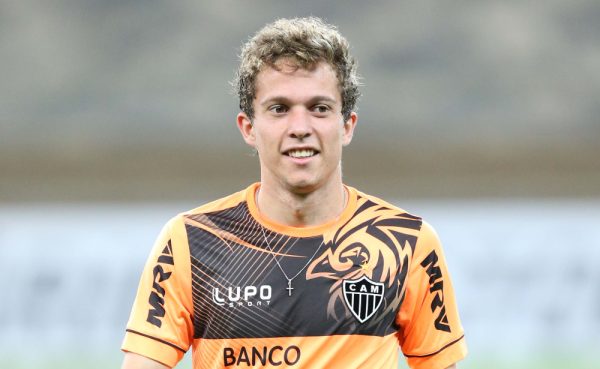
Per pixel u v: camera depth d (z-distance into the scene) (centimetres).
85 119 7681
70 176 6900
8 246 3444
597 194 6462
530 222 3331
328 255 1252
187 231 1275
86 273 3409
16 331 3397
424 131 7550
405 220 1288
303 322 1228
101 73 8012
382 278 1250
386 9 8425
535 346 3272
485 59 8138
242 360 1230
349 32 8312
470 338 3275
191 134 7544
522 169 6838
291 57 1195
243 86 1255
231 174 6919
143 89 7900
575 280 3309
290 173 1209
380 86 7950
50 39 8212
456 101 7869
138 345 1248
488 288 3297
